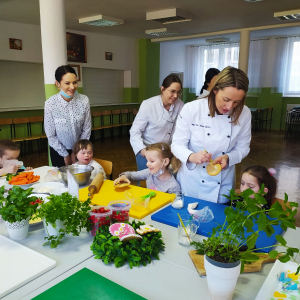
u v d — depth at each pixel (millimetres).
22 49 5746
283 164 4973
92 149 2174
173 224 1274
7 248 1067
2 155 2145
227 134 1611
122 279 909
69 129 2465
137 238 1020
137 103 8492
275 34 8078
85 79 7273
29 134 5973
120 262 978
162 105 2396
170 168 1895
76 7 4750
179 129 1701
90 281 861
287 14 5039
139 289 862
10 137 5645
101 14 5242
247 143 1720
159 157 1775
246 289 877
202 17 5578
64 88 2305
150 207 1443
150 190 1678
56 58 3219
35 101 6289
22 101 6055
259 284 901
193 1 4492
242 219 759
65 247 1101
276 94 8828
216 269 765
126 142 7164
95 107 7395
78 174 1741
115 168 4703
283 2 4551
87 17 5426
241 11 5117
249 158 5391
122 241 1014
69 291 819
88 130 2635
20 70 5930
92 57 7188
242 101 1495
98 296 801
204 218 1290
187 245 1109
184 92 10344
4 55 5484
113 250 979
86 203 1140
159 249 1084
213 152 1666
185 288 868
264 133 8414
